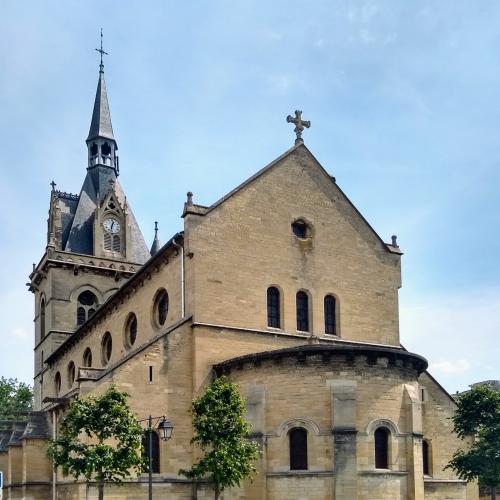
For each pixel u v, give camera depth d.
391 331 46.06
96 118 82.75
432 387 44.91
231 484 32.25
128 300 49.12
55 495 41.59
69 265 72.75
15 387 107.31
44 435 45.94
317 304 43.66
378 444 34.72
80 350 59.84
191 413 35.59
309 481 33.62
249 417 35.22
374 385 35.19
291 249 43.47
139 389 36.78
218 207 41.44
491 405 42.75
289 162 45.06
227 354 39.34
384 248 47.44
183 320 38.97
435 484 42.81
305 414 34.53
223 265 40.72
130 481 35.06
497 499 56.72
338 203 46.34
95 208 77.38
